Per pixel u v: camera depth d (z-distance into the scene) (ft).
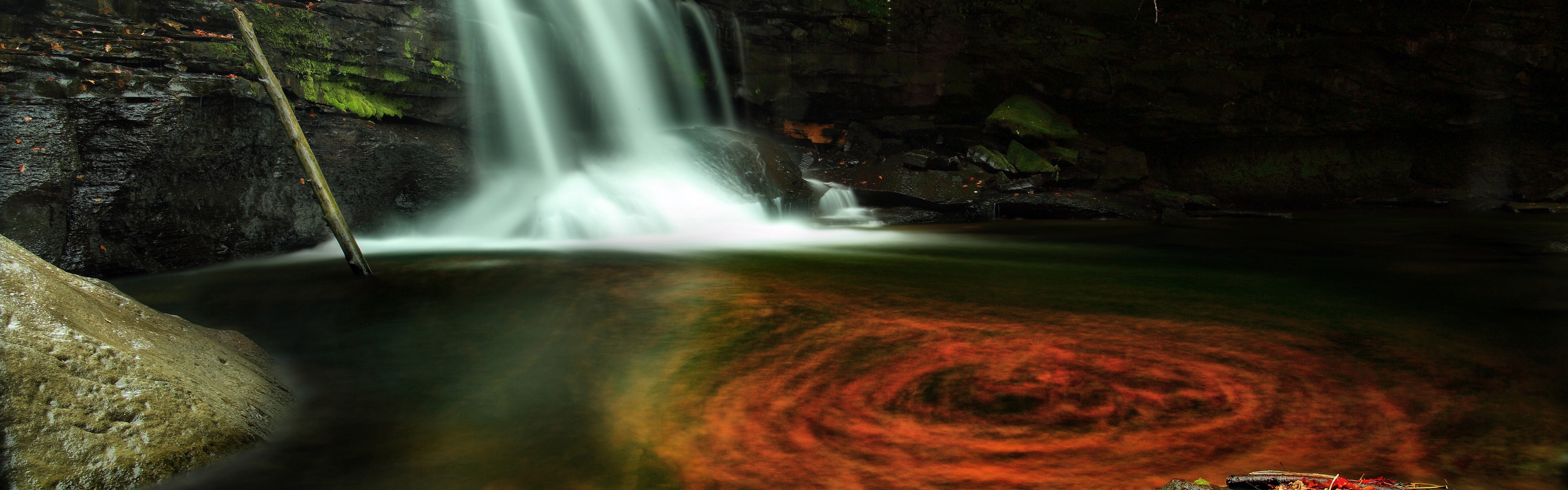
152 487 11.19
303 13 36.60
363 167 38.27
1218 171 65.16
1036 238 43.34
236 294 25.88
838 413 14.37
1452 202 59.41
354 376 17.06
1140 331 20.03
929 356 17.65
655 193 46.34
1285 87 61.41
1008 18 59.57
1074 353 17.80
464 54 42.88
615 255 34.73
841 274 29.43
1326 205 63.57
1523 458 11.92
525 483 11.80
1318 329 20.33
